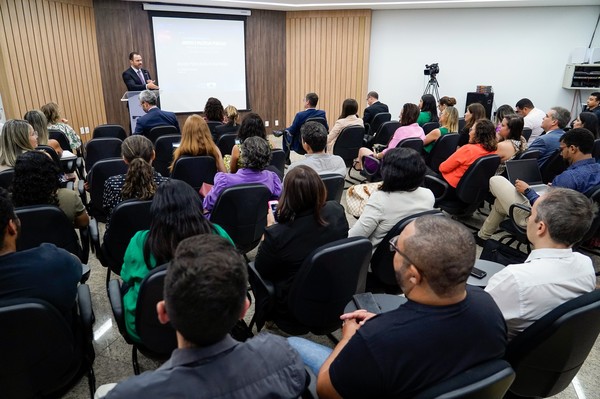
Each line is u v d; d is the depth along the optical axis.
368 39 8.23
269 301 1.81
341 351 1.00
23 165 1.95
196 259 0.79
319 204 1.74
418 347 0.90
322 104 8.78
